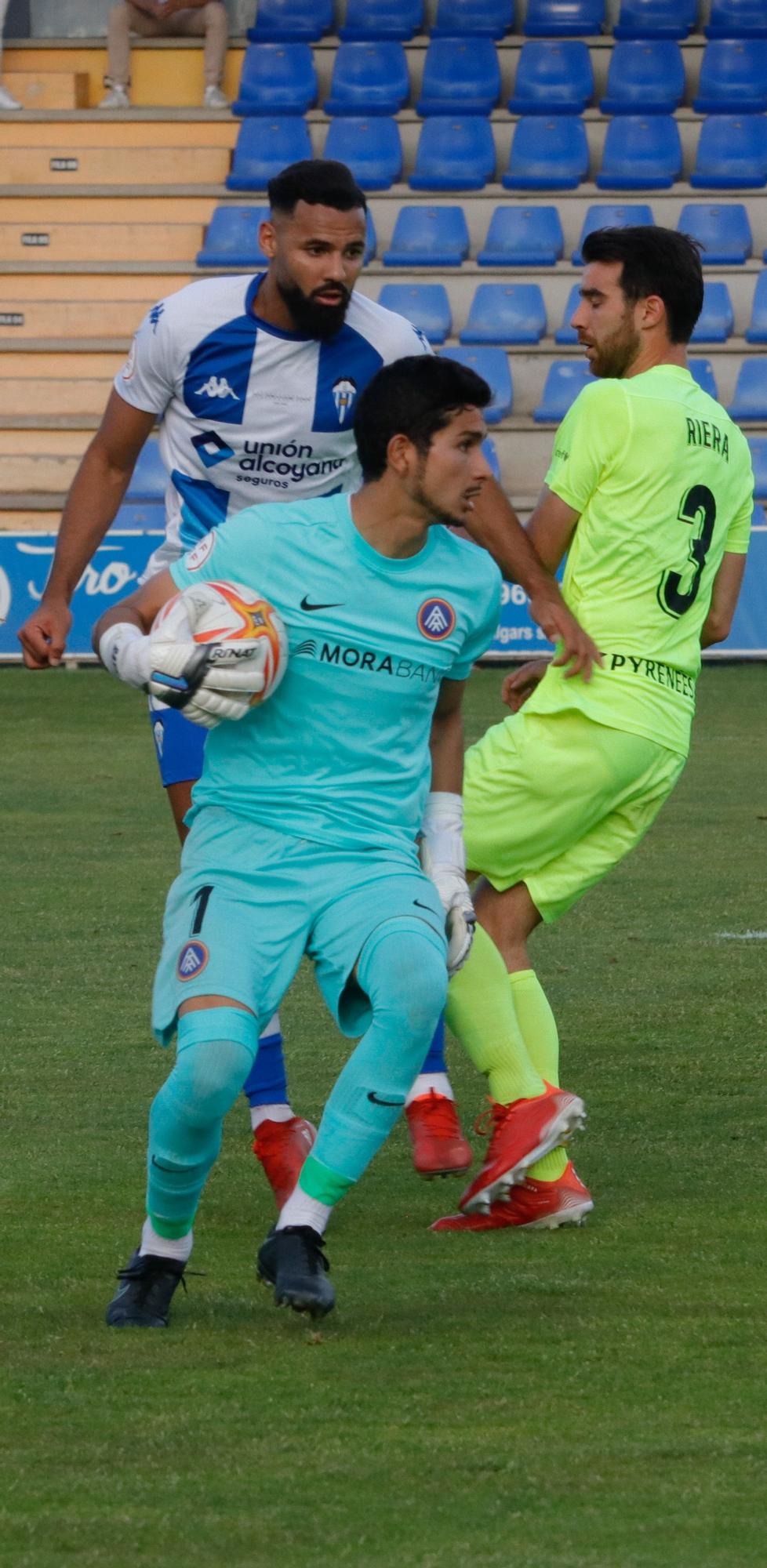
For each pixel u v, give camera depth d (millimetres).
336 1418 9680
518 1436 9453
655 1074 18172
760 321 63281
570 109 69062
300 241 14070
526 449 61438
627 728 14180
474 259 67062
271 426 15000
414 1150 14086
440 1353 10734
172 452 15375
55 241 67562
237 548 11359
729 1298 11773
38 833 32500
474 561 11531
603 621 14250
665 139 68000
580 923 25734
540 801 14297
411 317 63906
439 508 10969
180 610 11000
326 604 11211
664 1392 10078
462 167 68188
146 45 71062
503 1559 7996
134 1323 11289
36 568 54500
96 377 64688
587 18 71812
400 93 70312
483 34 71375
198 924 11156
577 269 65062
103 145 69625
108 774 39031
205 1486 8797
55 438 63219
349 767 11430
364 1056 11008
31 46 72562
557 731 14258
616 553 14156
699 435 14258
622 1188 14602
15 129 70188
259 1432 9492
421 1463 9086
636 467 14055
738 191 66688
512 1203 13656
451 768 12234
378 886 11242
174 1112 10688
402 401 10867
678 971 22781
